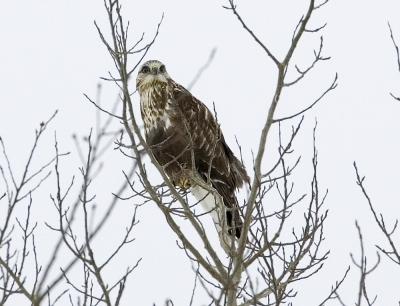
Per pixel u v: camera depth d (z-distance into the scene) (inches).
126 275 370.0
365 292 372.8
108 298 368.8
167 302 377.7
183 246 439.5
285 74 415.2
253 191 423.8
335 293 415.8
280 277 421.1
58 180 366.0
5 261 358.3
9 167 367.6
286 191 418.3
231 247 422.6
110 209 365.1
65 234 352.2
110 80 410.9
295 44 413.7
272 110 420.8
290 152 418.0
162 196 445.4
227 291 411.5
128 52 407.8
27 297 355.9
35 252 362.0
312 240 422.9
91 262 368.2
